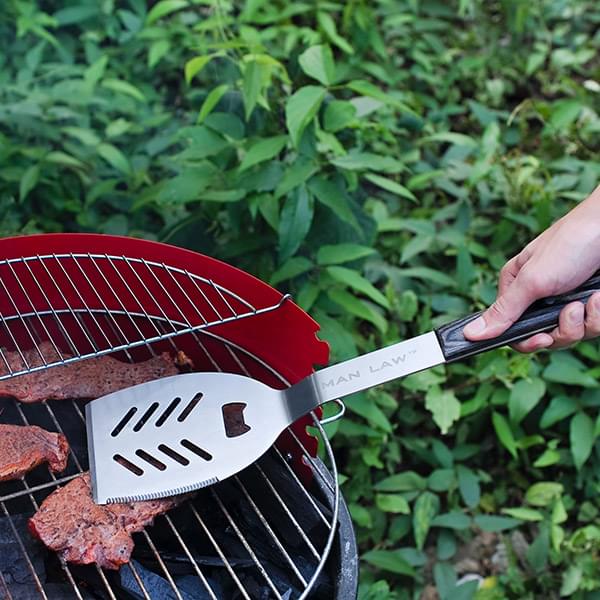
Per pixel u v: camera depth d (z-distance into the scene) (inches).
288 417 38.5
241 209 56.0
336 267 53.7
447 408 56.6
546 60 84.5
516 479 58.9
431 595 54.4
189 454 38.8
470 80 81.6
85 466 42.0
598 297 38.1
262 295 41.8
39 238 42.9
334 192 52.2
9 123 65.5
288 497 40.4
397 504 55.1
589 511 56.7
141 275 43.6
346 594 37.3
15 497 39.5
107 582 37.1
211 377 40.5
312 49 51.8
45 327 44.0
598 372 58.6
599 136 74.5
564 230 38.8
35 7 71.3
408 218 68.1
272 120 56.8
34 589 37.8
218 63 67.9
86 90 65.5
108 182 62.7
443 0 88.4
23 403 43.2
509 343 38.9
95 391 42.8
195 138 54.5
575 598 52.4
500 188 66.6
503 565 55.3
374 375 37.8
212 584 39.4
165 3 63.6
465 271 60.8
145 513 38.5
